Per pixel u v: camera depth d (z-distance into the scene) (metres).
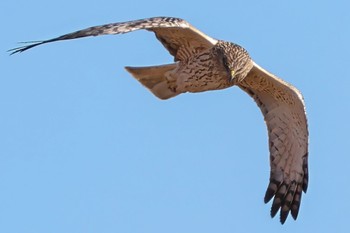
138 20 17.88
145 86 19.47
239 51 19.19
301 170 19.81
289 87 19.30
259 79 19.50
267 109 19.89
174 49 19.19
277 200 20.03
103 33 17.38
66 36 17.19
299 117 19.55
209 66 19.12
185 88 19.34
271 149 19.95
